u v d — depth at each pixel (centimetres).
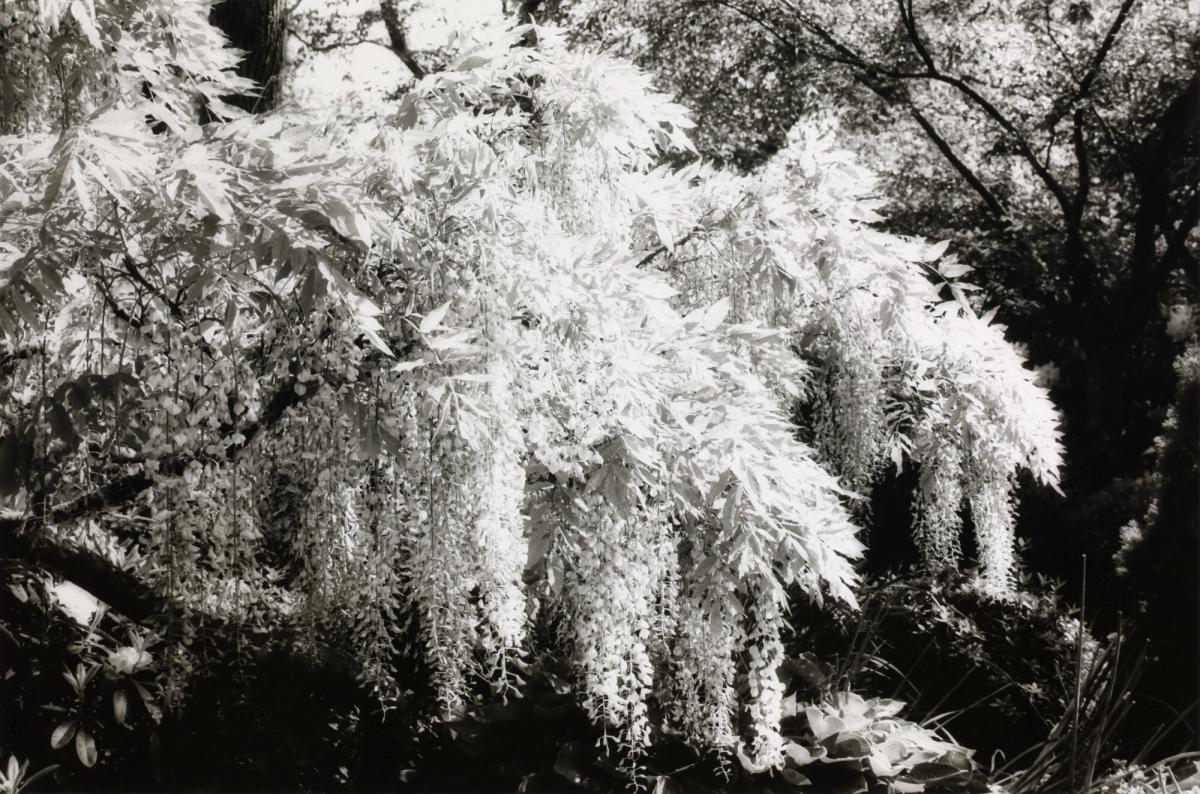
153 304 300
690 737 357
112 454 328
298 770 353
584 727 384
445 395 261
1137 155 1191
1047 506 784
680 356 303
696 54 1302
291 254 247
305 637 355
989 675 528
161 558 279
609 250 304
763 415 309
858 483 484
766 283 405
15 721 337
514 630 287
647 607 311
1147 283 1180
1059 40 1262
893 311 415
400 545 304
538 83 356
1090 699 503
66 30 318
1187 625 593
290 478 306
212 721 353
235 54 364
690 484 301
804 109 1277
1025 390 468
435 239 281
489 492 271
